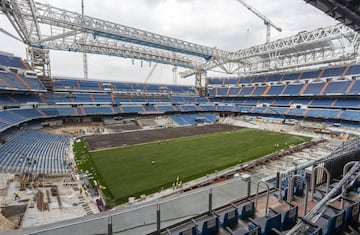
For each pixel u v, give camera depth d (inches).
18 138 1175.0
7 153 867.4
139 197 654.5
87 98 2182.6
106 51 2178.9
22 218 476.4
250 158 1053.8
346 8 357.1
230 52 2453.2
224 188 424.2
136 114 2379.4
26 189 635.5
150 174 847.1
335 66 2111.2
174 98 2842.0
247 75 3011.8
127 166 944.3
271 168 888.9
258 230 251.3
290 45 1860.2
